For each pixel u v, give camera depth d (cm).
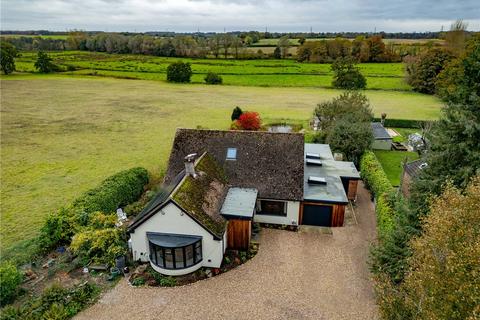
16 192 3444
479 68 2223
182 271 2147
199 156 2906
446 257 1153
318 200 2644
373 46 13412
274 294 2005
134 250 2266
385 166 4216
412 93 9550
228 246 2431
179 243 2098
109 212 2786
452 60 8462
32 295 1984
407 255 1791
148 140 5250
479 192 1303
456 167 2234
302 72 11806
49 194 3400
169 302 1947
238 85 10612
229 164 2858
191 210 2148
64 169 4072
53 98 8438
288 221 2725
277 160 2812
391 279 1773
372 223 2786
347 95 4875
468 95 2264
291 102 8269
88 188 3544
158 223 2181
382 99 8744
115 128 5922
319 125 5150
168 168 2928
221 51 15112
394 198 2609
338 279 2128
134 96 8850
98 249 2309
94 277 2138
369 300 1955
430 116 6894
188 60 14075
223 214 2342
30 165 4191
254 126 5234
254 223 2741
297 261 2300
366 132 3959
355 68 10169
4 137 5328
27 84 10206
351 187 3117
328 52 13588
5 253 2373
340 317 1842
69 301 1914
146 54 15862
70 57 14862
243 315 1856
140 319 1830
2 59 11462
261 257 2344
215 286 2072
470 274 1088
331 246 2467
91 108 7462
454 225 1205
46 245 2364
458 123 2202
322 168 3269
